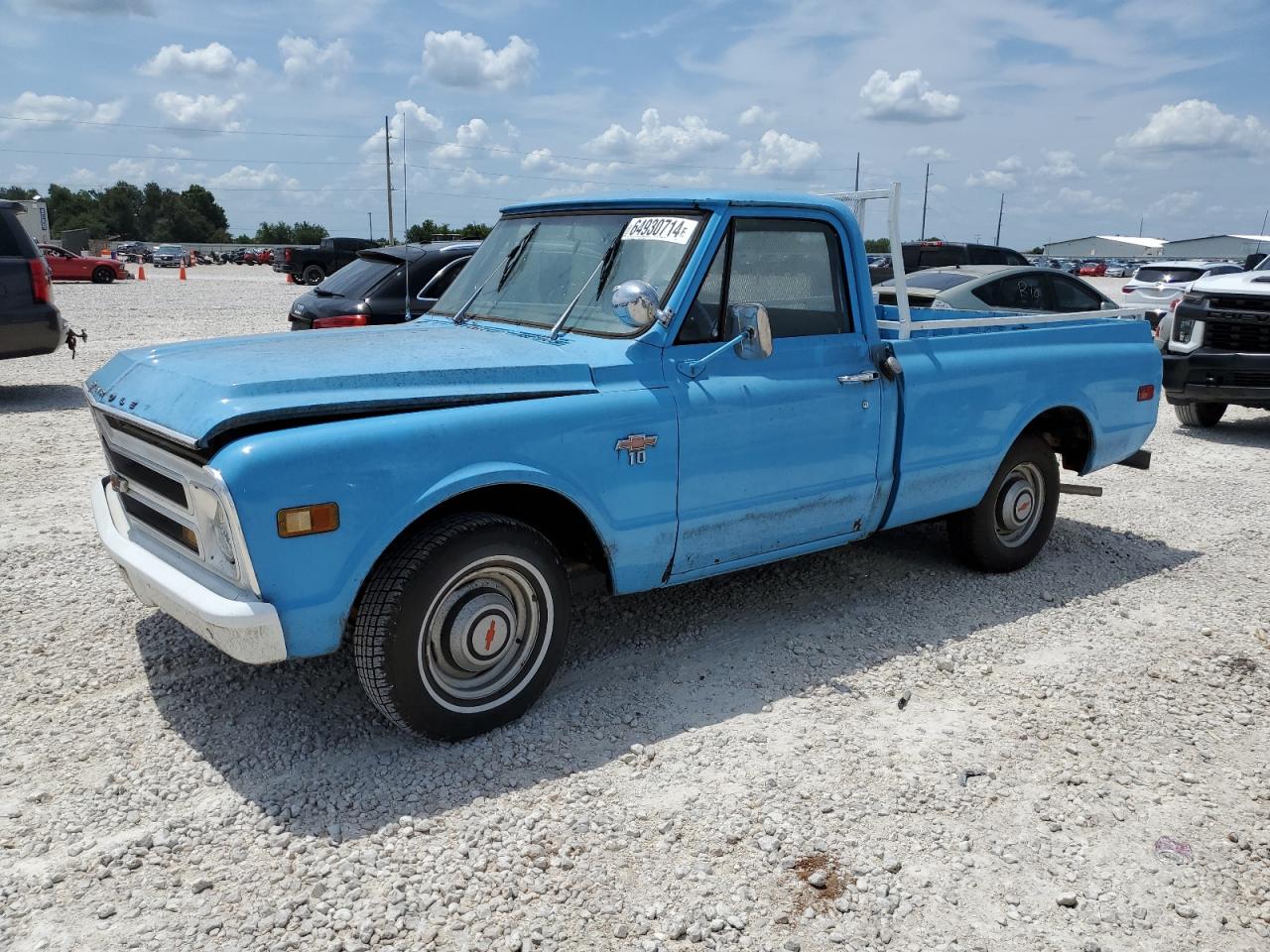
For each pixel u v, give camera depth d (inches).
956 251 684.7
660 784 138.0
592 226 176.2
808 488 177.2
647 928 111.3
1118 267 2532.0
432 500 133.4
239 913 111.2
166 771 137.6
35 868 117.6
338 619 130.4
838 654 181.0
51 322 410.0
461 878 118.0
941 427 195.5
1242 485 319.9
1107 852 127.7
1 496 267.7
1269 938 113.8
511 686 149.3
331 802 131.4
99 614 188.4
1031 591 216.7
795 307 176.9
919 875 121.8
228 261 2632.9
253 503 121.1
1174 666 181.3
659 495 157.2
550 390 147.9
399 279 397.4
